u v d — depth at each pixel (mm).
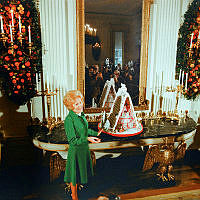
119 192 2242
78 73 2549
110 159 2951
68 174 2020
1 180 2391
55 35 2430
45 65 2467
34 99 2527
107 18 2482
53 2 2346
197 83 2645
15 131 2559
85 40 2482
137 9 2529
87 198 2137
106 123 2342
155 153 2389
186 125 2586
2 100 2418
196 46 2590
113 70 2648
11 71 2162
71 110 1987
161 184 2408
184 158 3029
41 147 2176
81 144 1982
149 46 2725
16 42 2129
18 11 2096
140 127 2424
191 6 2623
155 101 2943
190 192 2260
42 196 2158
